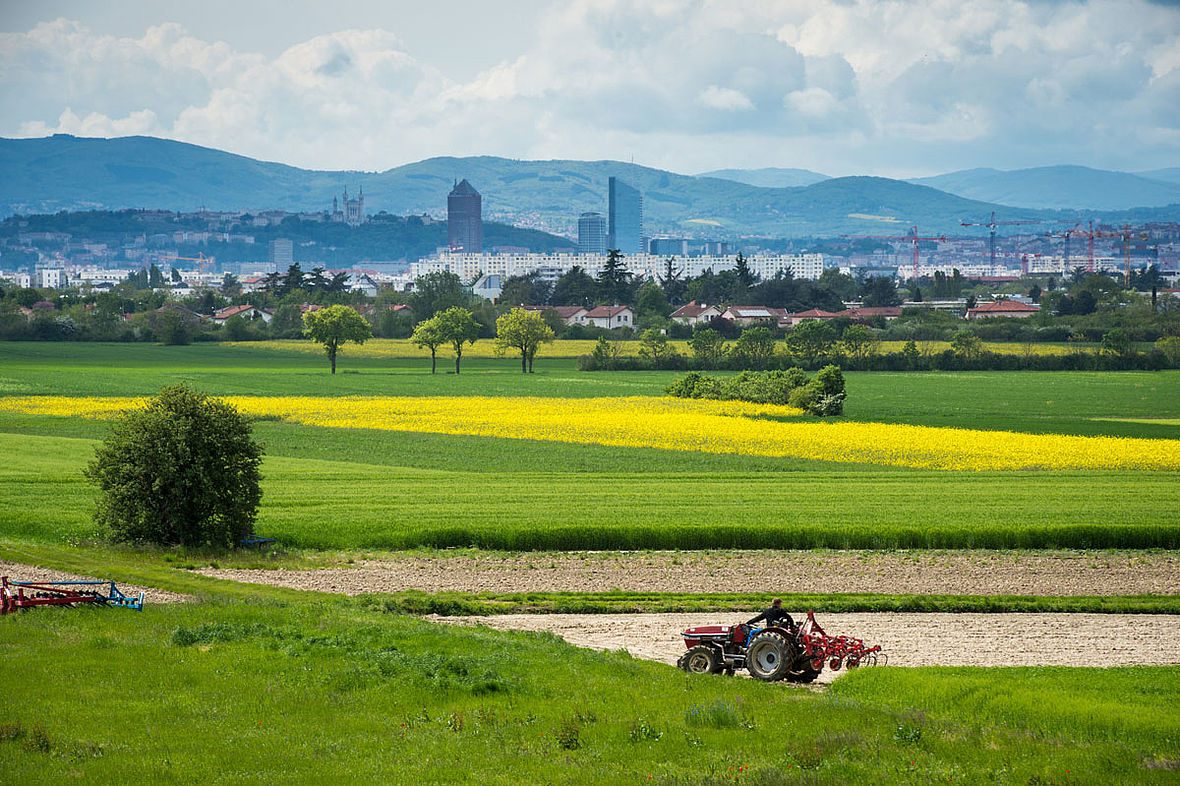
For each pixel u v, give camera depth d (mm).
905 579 143625
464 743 75188
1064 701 85062
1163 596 134125
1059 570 150000
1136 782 69562
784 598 130875
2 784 66688
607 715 81000
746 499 197250
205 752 72875
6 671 89938
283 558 152125
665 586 138875
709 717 80000
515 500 194125
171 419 153750
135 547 152000
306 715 81125
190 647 98438
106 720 79188
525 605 126750
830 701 85250
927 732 78375
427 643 100188
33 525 161625
